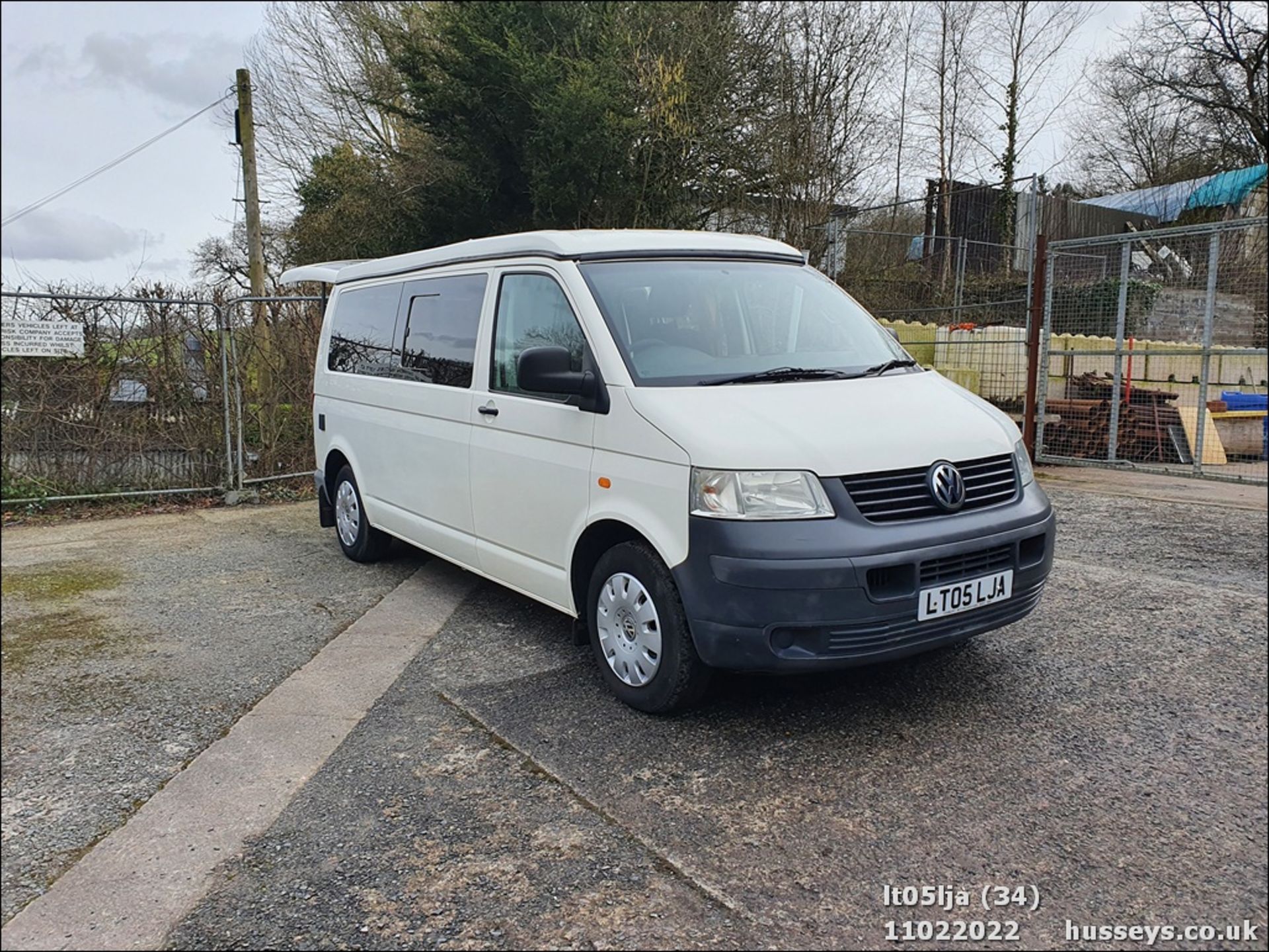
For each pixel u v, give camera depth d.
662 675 3.60
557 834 2.94
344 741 3.66
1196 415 10.26
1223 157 23.25
